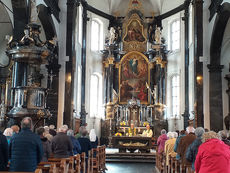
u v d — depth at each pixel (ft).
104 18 91.15
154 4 92.79
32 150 19.02
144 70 88.74
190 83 75.15
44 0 55.42
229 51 66.54
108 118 85.05
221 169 15.79
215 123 63.10
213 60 64.39
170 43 88.12
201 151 16.47
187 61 77.82
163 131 43.47
